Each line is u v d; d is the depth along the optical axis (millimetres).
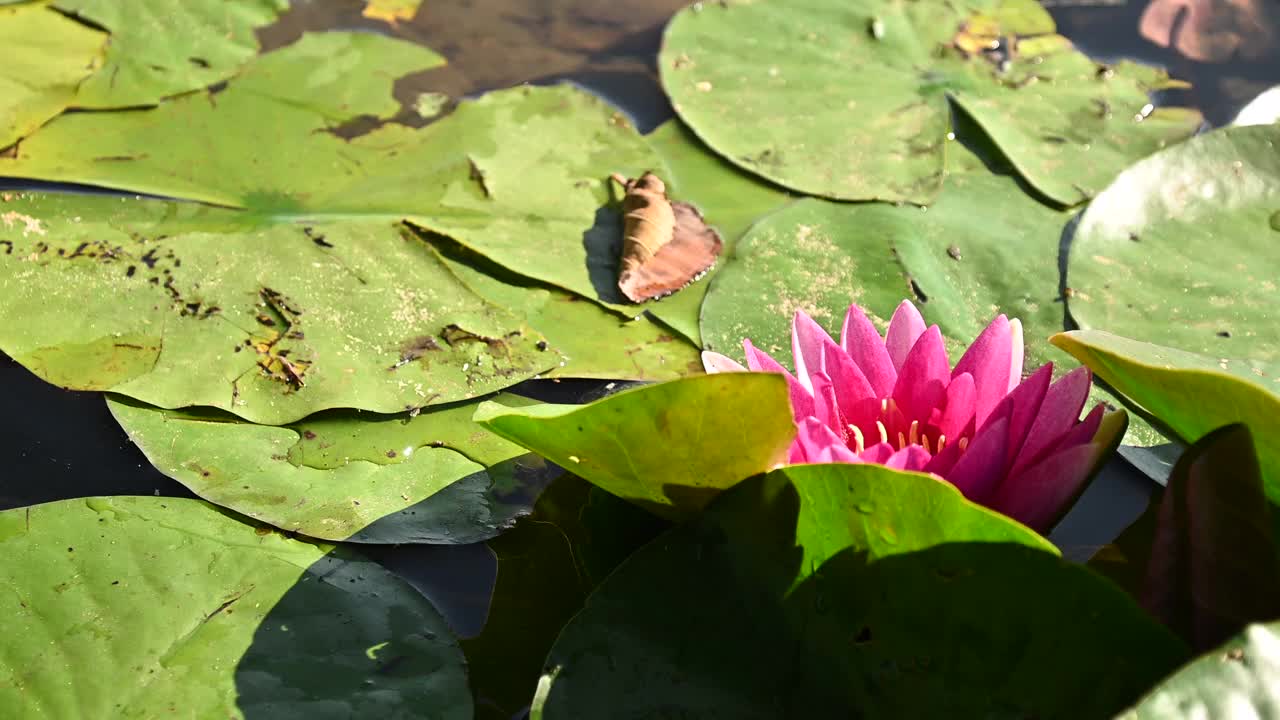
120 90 2180
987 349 1249
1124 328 1692
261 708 1133
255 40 2379
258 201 1925
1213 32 2482
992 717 1000
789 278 1811
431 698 1164
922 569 1066
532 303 1758
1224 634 1015
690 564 1165
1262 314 1694
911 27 2443
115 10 2367
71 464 1420
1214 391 1122
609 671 1094
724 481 1191
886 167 2066
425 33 2473
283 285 1728
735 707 1058
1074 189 2029
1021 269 1839
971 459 1142
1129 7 2574
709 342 1693
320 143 2092
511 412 1173
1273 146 1918
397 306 1713
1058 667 999
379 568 1317
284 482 1420
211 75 2254
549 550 1358
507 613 1272
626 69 2383
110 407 1501
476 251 1836
